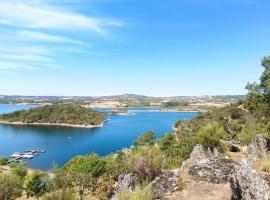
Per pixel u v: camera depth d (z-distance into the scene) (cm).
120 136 19212
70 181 4491
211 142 2216
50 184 5056
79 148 15262
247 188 1016
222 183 1452
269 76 2536
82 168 5269
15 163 11775
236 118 8281
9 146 16112
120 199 1325
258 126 3947
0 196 5288
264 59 2556
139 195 1298
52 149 15125
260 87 2641
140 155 1841
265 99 2647
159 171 1802
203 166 1575
